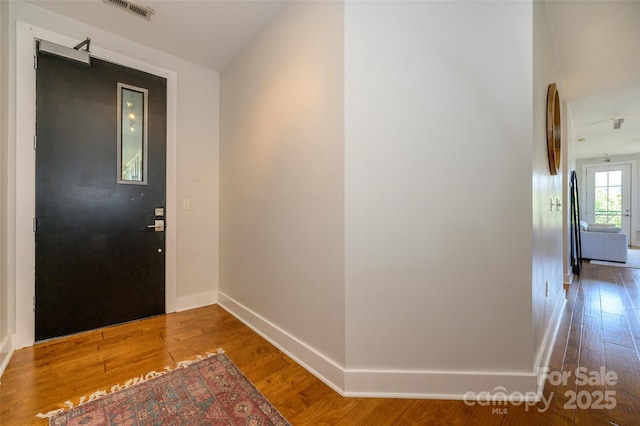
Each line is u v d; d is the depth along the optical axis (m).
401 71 1.44
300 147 1.79
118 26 2.21
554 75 2.42
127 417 1.30
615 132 5.04
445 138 1.43
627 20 2.10
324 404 1.39
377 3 1.46
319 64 1.64
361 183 1.46
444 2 1.43
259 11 2.04
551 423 1.26
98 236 2.22
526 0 1.39
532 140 1.39
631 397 1.43
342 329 1.48
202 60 2.69
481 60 1.41
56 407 1.36
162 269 2.54
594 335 2.11
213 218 2.87
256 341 2.06
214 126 2.88
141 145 2.42
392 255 1.45
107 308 2.26
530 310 1.40
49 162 2.02
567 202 3.54
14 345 1.88
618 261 4.90
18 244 1.90
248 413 1.32
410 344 1.45
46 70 2.00
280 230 1.98
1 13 1.78
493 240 1.41
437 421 1.28
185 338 2.09
